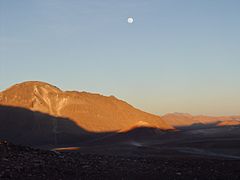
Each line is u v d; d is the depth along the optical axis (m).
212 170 25.34
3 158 23.16
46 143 148.12
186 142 109.25
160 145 109.50
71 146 133.12
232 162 28.75
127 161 27.69
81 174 21.59
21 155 24.66
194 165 27.14
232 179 22.77
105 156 29.44
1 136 160.75
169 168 25.48
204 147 92.75
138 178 21.84
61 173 21.38
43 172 21.19
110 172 22.83
